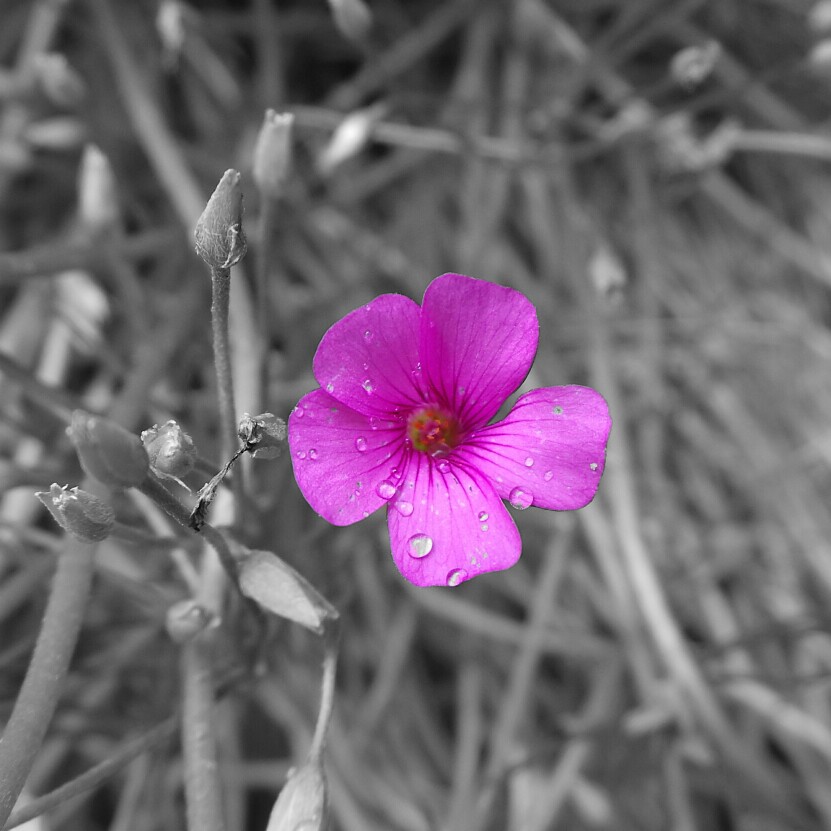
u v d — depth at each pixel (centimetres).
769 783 14
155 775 14
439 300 11
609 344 17
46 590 15
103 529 10
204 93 19
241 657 12
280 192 13
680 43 20
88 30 17
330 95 19
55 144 16
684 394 18
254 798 15
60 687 11
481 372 11
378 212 19
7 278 14
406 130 16
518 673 14
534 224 18
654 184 18
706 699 14
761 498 17
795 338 18
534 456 11
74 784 11
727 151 17
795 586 17
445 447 11
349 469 11
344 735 15
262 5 16
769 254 19
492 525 11
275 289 17
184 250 16
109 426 10
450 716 16
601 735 14
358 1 14
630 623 15
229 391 11
